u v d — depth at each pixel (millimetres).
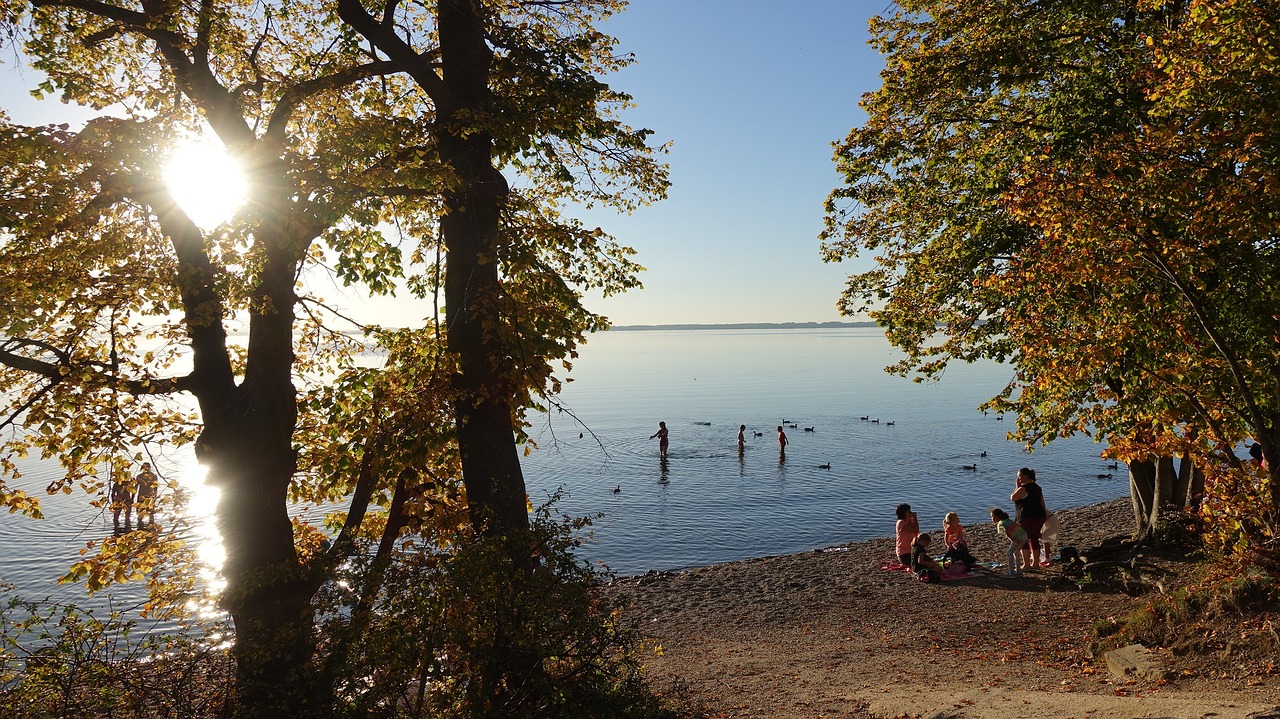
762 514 35906
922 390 114438
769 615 17125
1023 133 15125
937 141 16625
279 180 8000
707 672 12805
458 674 7109
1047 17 14891
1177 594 10953
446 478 10656
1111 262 9438
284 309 9398
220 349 9344
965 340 17453
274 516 9172
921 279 17422
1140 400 10992
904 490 41062
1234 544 10125
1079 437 59156
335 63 11102
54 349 8453
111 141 7594
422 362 10727
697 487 42438
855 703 9672
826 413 82125
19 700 6719
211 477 9078
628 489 42031
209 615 8805
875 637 14367
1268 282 8844
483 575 6840
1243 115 8414
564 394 113000
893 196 17734
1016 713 7988
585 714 6871
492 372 9906
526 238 10070
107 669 7008
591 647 7297
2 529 30312
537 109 9977
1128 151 9047
